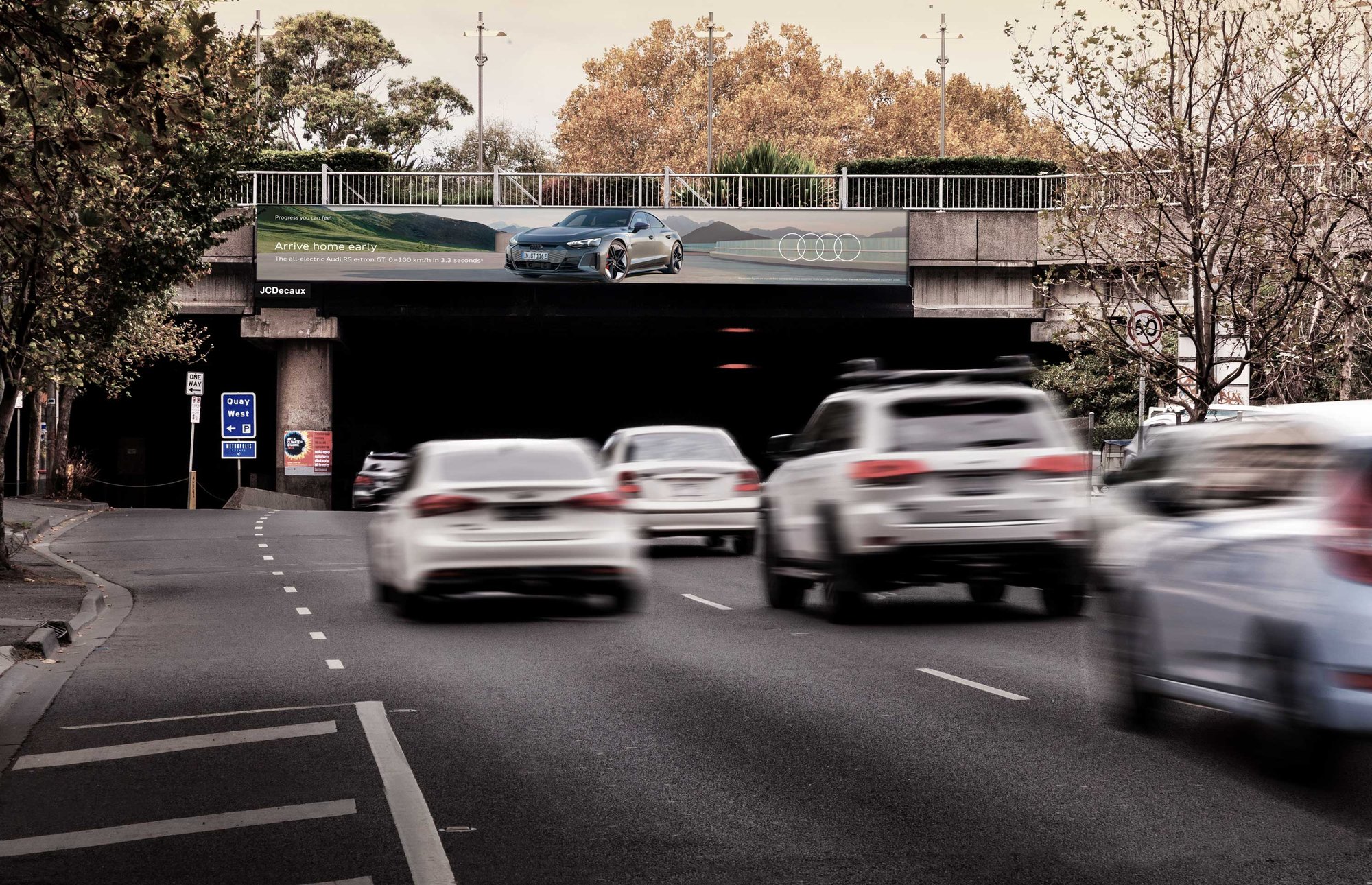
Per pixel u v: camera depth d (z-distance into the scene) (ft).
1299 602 23.47
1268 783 24.11
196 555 78.18
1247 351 69.51
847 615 46.19
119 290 62.03
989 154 309.42
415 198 136.56
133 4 42.32
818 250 135.33
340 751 27.58
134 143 34.37
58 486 131.13
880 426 44.47
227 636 45.85
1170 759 26.05
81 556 77.87
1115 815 22.09
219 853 20.56
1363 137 66.85
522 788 24.26
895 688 33.96
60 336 63.26
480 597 56.18
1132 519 30.76
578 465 49.55
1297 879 18.74
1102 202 73.36
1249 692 24.99
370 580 58.80
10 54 33.42
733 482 72.28
